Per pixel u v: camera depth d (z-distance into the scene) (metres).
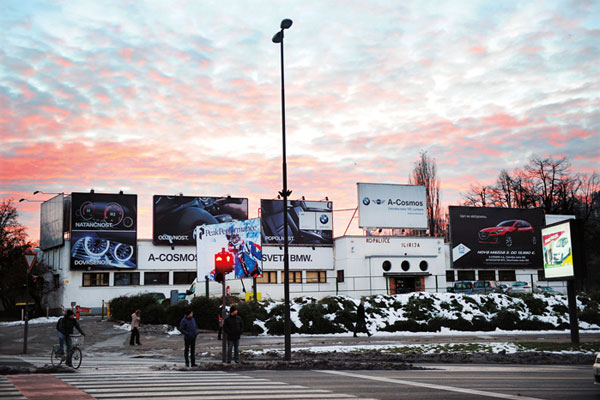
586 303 42.09
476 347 24.31
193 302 33.94
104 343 28.19
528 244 55.31
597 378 11.33
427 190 74.62
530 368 17.95
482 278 54.12
